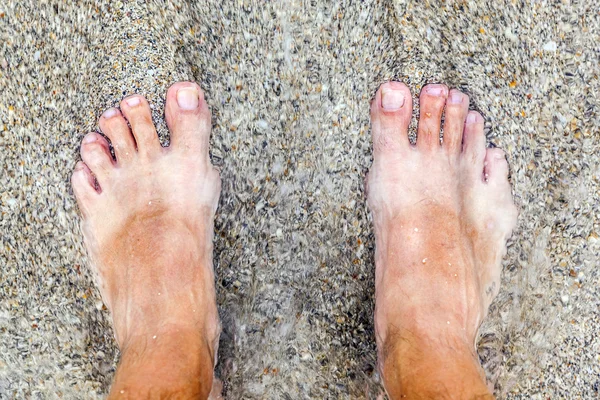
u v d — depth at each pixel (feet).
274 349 2.08
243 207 2.08
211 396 2.06
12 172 2.07
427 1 2.06
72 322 2.07
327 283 2.08
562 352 2.08
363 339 2.08
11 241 2.07
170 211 2.04
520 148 2.10
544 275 2.10
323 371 2.08
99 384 2.07
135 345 1.93
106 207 2.07
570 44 2.08
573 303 2.09
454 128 2.08
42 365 2.07
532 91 2.09
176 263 2.00
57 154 2.08
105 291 2.06
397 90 2.05
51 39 2.06
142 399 1.82
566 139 2.09
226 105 2.08
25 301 2.07
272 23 2.06
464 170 2.10
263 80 2.07
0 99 2.07
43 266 2.07
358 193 2.08
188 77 2.07
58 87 2.07
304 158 2.08
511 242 2.10
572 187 2.09
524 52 2.08
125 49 2.06
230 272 2.08
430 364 1.89
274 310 2.08
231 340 2.08
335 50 2.06
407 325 1.96
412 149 2.08
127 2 2.05
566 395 2.08
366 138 2.08
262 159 2.08
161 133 2.09
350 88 2.07
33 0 2.05
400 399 1.89
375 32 2.06
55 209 2.08
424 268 2.02
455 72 2.08
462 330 1.97
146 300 1.98
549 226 2.10
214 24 2.06
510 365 2.09
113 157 2.10
